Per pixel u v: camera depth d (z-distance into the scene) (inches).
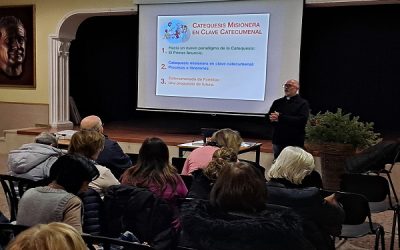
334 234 88.8
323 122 171.3
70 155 84.0
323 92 269.9
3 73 315.0
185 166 130.6
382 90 255.4
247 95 249.3
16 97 313.0
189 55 261.1
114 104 324.5
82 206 80.6
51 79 298.0
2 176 110.7
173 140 243.9
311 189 86.4
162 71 269.0
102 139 108.2
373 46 255.1
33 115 307.9
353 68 261.3
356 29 258.4
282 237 63.2
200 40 257.4
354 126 168.6
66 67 304.2
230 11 247.9
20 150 114.2
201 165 126.0
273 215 66.7
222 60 253.3
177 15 261.0
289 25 234.4
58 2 291.7
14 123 315.0
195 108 263.1
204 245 64.6
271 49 240.4
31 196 77.4
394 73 251.8
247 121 276.1
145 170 95.3
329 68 267.0
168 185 94.6
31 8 299.9
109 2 278.5
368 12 254.1
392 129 254.5
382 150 151.3
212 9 252.1
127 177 97.4
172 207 90.7
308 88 273.3
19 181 108.8
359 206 104.1
